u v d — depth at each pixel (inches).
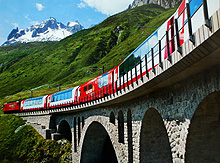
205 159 521.7
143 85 664.4
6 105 3292.3
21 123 2583.7
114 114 1096.8
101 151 1691.7
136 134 846.5
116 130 1059.3
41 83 6220.5
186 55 410.3
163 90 641.6
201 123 501.0
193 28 472.7
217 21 314.2
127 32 7352.4
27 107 2746.1
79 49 7770.7
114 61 5418.3
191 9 486.6
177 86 563.2
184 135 518.0
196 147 515.5
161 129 828.6
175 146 566.6
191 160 516.4
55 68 6924.2
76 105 1572.3
